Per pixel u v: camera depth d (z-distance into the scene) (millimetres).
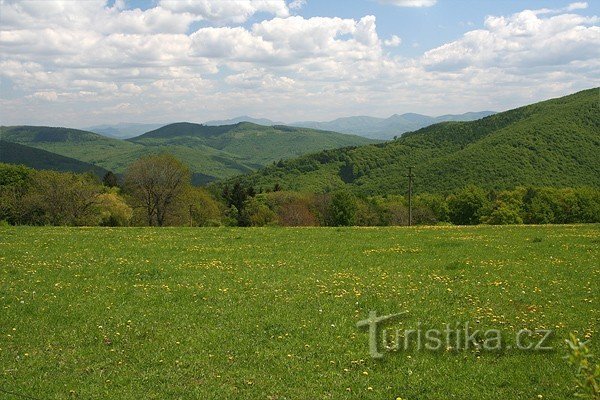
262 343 14352
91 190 79125
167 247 30359
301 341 14492
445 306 17875
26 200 77125
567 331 15188
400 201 136750
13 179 97188
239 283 21031
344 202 106875
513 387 11727
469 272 23297
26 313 16688
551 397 11180
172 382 11883
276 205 125938
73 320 16109
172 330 15312
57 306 17438
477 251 29375
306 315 16750
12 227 42469
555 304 18000
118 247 29953
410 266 24844
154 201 79625
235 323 15969
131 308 17391
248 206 125688
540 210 110188
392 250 29703
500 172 172625
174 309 17344
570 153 179125
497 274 22828
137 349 13828
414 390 11602
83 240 32844
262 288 20266
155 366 12789
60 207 76375
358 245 31844
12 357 13203
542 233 39188
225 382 11914
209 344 14211
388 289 20125
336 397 11258
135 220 86250
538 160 177250
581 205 109125
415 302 18312
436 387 11773
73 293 19109
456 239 35250
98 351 13672
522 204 115875
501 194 124188
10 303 17656
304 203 119375
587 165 170625
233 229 42906
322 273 23109
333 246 31359
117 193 112438
